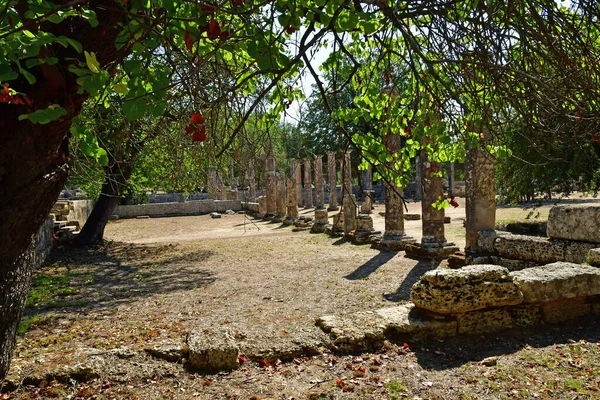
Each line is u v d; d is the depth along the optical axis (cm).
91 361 457
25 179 259
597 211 693
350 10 238
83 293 925
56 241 1600
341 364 480
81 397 415
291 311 727
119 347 535
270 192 2736
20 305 311
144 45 224
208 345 484
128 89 216
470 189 949
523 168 1108
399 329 526
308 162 3425
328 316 573
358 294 823
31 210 276
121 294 910
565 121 302
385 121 413
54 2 223
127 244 1761
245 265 1212
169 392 429
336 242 1534
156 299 857
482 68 310
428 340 532
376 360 482
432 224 1137
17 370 436
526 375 439
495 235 888
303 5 242
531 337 532
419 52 251
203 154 554
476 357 487
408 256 1177
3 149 245
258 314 715
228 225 2552
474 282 533
